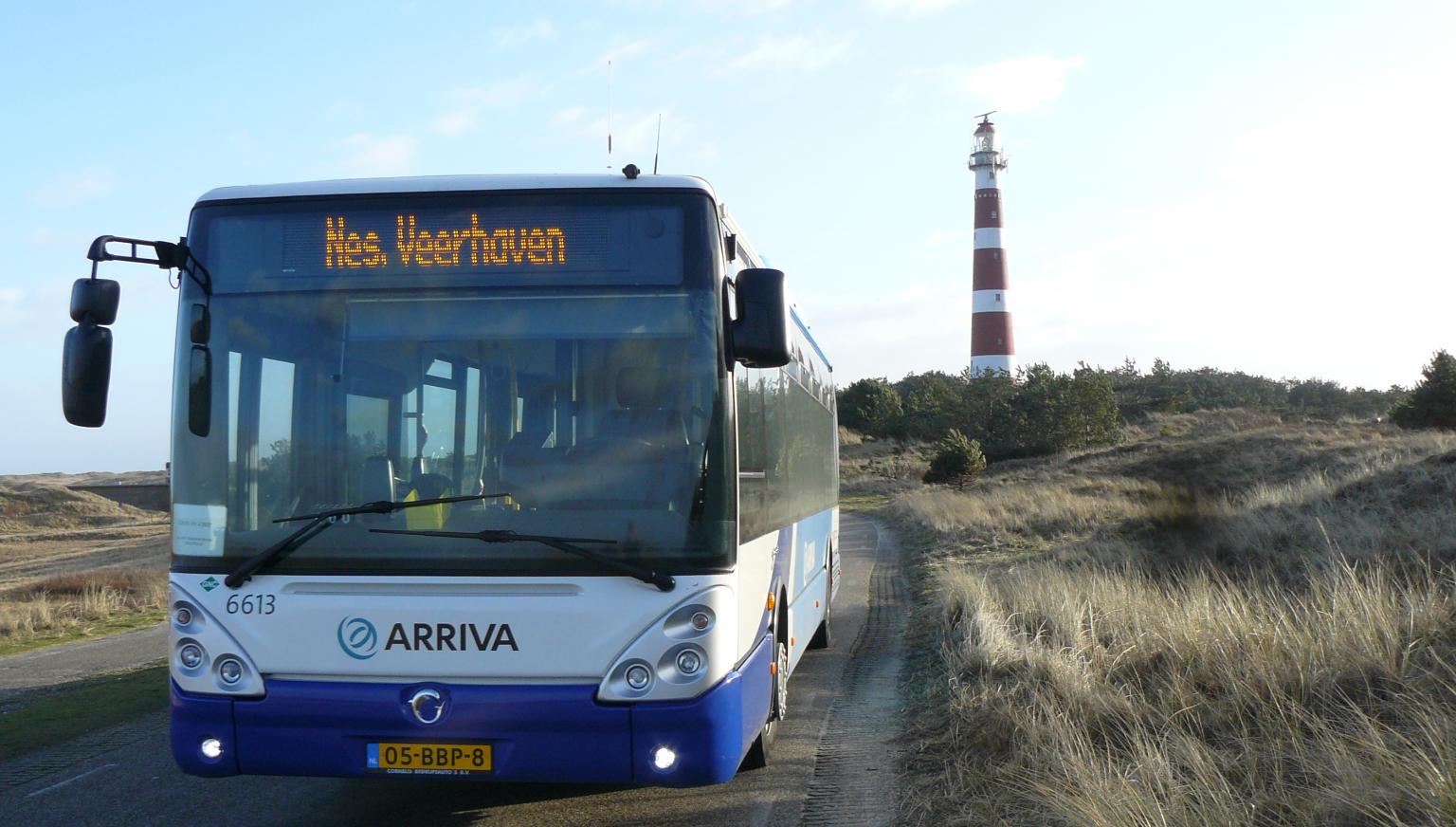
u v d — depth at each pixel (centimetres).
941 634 1162
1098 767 527
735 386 510
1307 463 3294
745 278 500
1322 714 580
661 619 476
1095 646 826
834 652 1139
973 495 3612
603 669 473
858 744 741
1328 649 654
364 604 482
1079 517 2442
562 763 471
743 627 519
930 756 679
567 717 469
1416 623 671
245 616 489
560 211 512
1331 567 1050
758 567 579
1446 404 4312
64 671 1177
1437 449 2617
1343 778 459
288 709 481
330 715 479
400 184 519
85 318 512
